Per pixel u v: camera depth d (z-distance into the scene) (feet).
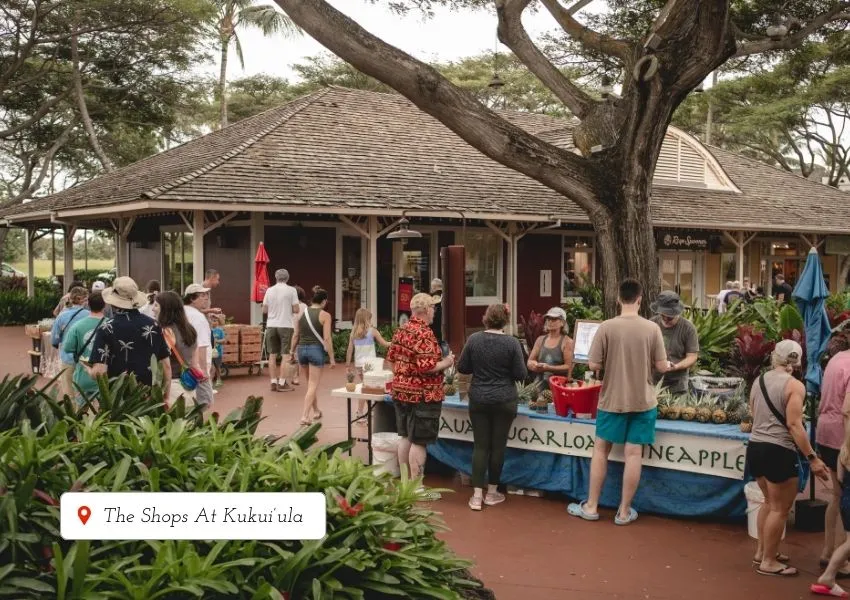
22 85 103.55
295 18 34.37
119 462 12.22
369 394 27.04
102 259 289.33
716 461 22.54
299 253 62.59
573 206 70.23
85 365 23.93
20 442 11.79
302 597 10.89
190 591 9.74
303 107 72.23
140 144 126.62
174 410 14.88
